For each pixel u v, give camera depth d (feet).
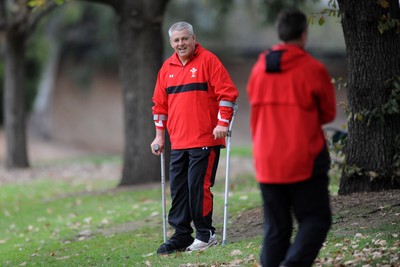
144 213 128.98
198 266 78.23
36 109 478.59
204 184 85.66
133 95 184.75
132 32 183.93
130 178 184.96
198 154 84.94
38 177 250.78
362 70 100.42
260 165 61.77
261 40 526.98
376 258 72.08
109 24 464.65
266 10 249.55
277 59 61.16
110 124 517.14
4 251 110.93
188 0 420.77
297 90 60.80
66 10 441.68
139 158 184.24
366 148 101.91
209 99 85.30
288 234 63.82
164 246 87.81
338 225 89.30
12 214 152.46
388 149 100.89
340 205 97.14
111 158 344.69
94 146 495.82
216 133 83.76
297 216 63.10
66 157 414.00
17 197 191.01
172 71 86.79
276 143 60.90
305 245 61.16
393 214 89.30
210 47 479.00
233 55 501.97
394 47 99.60
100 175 246.27
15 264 96.58
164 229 90.68
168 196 151.64
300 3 237.25
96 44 501.15
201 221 86.33
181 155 86.38
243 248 83.87
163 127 89.56
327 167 62.49
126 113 185.88
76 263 90.89
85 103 520.83
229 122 84.28
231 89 84.17
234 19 520.42
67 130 507.71
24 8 272.92
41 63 426.92
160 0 183.73
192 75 85.05
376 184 101.65
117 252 94.38
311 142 61.11
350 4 99.14
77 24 492.54
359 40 99.96
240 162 238.27
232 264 77.25
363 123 101.81
